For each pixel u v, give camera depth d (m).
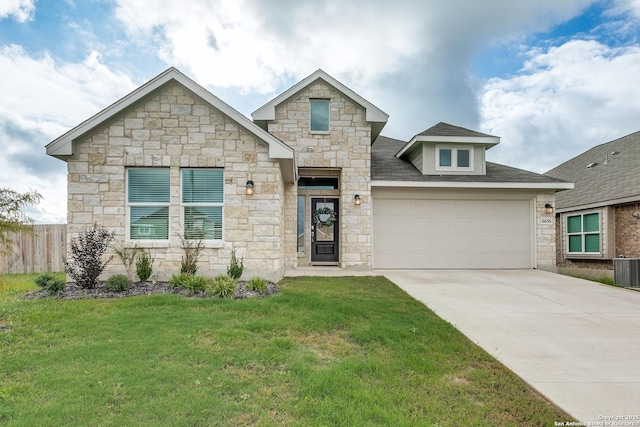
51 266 12.84
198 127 9.04
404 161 15.09
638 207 11.80
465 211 12.99
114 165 8.86
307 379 3.60
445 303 7.36
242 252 9.03
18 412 2.92
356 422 2.88
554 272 12.59
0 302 6.61
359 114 12.56
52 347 4.37
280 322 5.38
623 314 6.64
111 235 8.18
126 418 2.86
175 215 8.95
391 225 12.86
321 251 13.20
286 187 12.59
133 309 6.05
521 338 5.26
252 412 3.00
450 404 3.29
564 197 15.50
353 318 5.84
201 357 4.06
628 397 3.50
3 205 7.90
